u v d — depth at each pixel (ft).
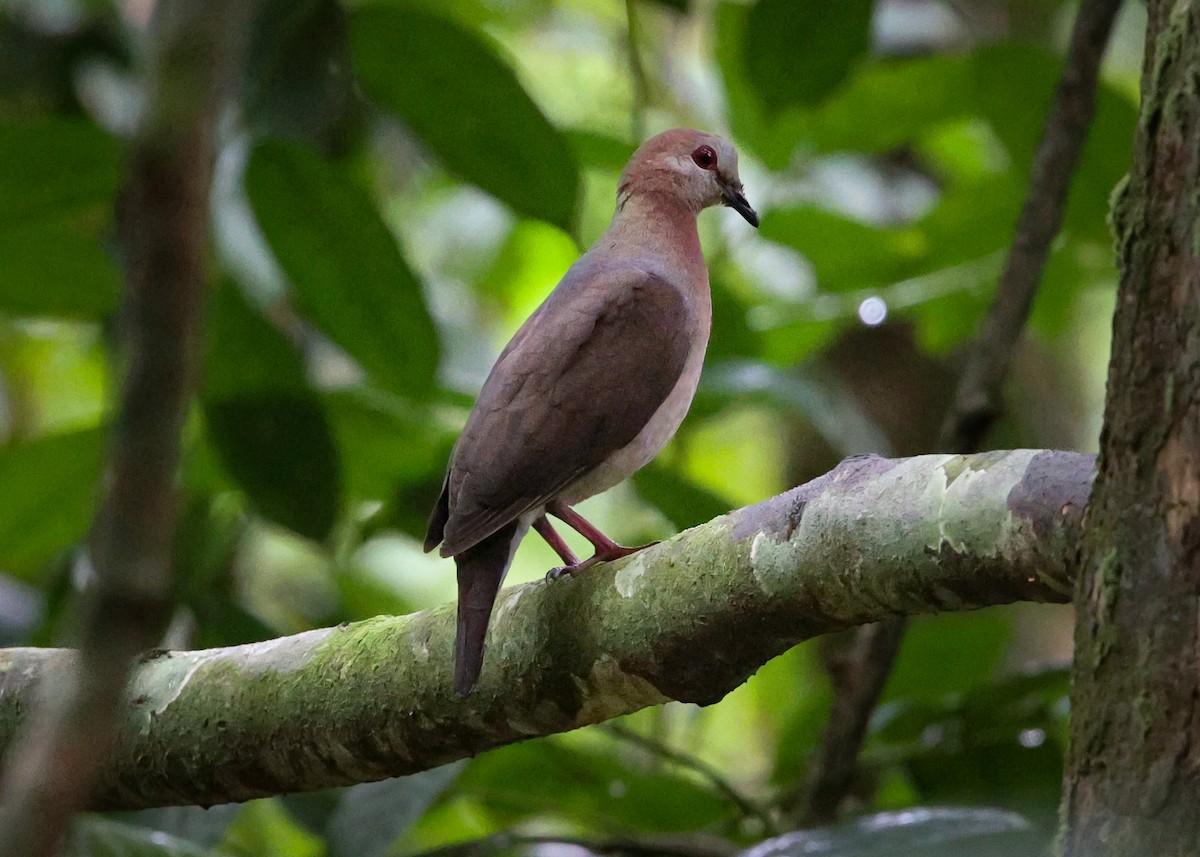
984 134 50.72
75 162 30.40
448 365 40.22
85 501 36.24
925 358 48.37
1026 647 48.73
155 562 9.96
